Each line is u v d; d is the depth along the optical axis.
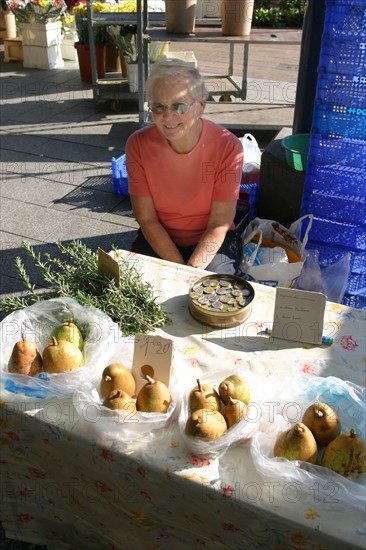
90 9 5.09
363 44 2.19
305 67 3.18
